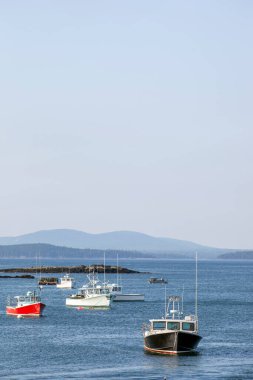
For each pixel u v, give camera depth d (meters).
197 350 109.56
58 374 92.00
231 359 102.56
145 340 108.38
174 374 92.06
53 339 123.88
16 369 95.50
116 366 97.12
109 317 162.62
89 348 112.69
